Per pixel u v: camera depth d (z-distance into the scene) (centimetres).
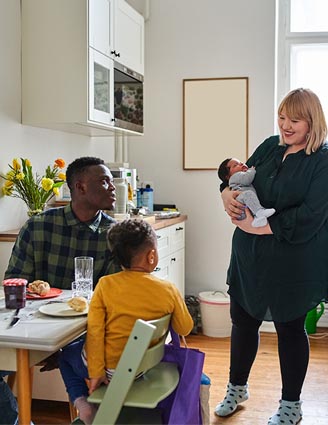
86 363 189
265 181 261
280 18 446
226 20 438
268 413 286
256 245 260
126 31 380
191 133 449
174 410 177
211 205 450
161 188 458
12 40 314
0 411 222
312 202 246
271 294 259
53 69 320
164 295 185
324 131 251
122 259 189
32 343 165
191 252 455
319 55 448
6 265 293
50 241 236
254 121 438
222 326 421
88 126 342
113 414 169
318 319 427
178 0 444
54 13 319
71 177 234
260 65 435
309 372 343
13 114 316
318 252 254
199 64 444
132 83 396
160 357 183
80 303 194
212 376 338
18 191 309
